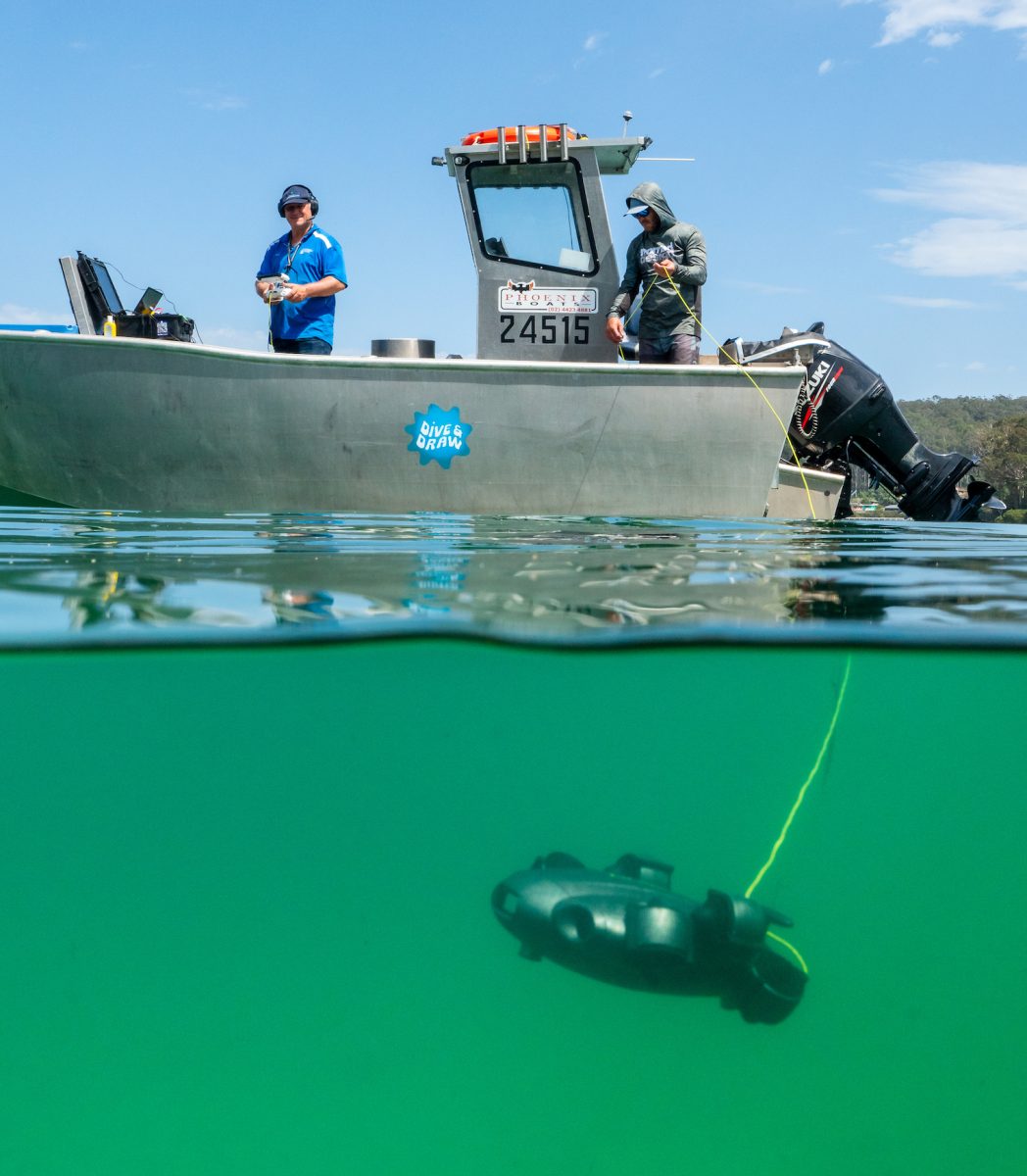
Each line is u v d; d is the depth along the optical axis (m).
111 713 2.13
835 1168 2.84
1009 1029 2.62
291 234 6.05
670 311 6.23
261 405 5.91
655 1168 3.10
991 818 2.46
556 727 2.21
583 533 4.23
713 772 2.34
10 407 6.05
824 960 2.44
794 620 2.15
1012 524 6.09
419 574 2.65
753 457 6.16
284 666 2.03
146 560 2.83
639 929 1.86
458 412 5.99
